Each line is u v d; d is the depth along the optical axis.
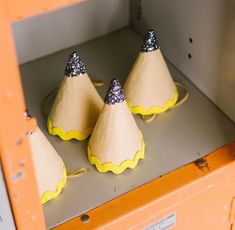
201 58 0.83
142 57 0.79
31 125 0.56
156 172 0.75
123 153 0.74
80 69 0.76
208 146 0.79
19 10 0.48
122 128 0.72
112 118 0.72
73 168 0.76
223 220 0.84
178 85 0.88
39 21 0.92
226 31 0.75
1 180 0.59
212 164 0.76
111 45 0.98
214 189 0.77
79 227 0.69
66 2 0.50
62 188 0.74
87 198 0.73
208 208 0.79
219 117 0.83
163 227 0.76
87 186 0.74
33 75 0.92
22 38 0.92
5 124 0.53
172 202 0.74
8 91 0.51
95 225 0.69
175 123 0.82
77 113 0.78
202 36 0.81
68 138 0.79
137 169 0.76
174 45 0.90
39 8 0.49
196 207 0.78
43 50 0.96
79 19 0.96
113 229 0.71
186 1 0.81
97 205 0.72
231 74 0.77
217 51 0.79
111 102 0.71
